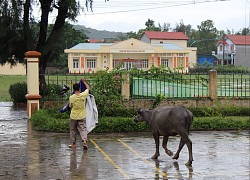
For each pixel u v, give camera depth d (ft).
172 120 37.29
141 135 53.31
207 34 371.56
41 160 39.06
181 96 67.92
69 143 47.60
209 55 281.13
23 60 90.99
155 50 216.33
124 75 65.26
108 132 55.01
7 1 83.30
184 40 276.00
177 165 36.58
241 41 277.64
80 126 44.55
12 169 35.60
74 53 205.67
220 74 85.81
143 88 67.10
